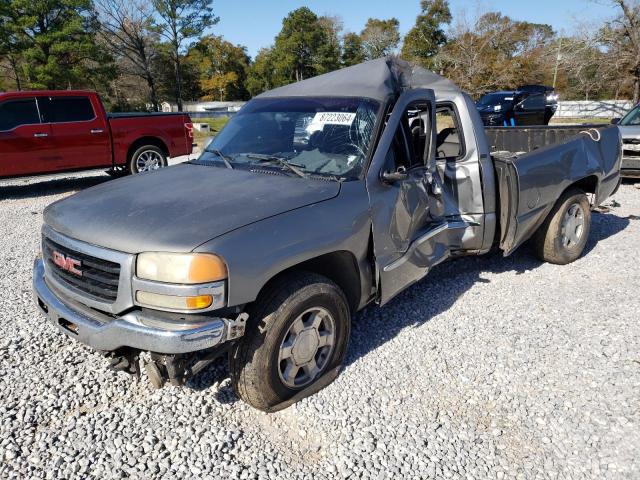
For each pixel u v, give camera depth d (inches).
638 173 373.4
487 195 177.2
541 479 101.0
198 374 135.2
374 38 2842.0
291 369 119.1
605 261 219.0
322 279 119.4
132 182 139.5
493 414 119.9
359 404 123.2
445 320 165.9
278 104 163.2
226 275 101.1
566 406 122.2
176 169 150.5
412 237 150.3
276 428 115.3
